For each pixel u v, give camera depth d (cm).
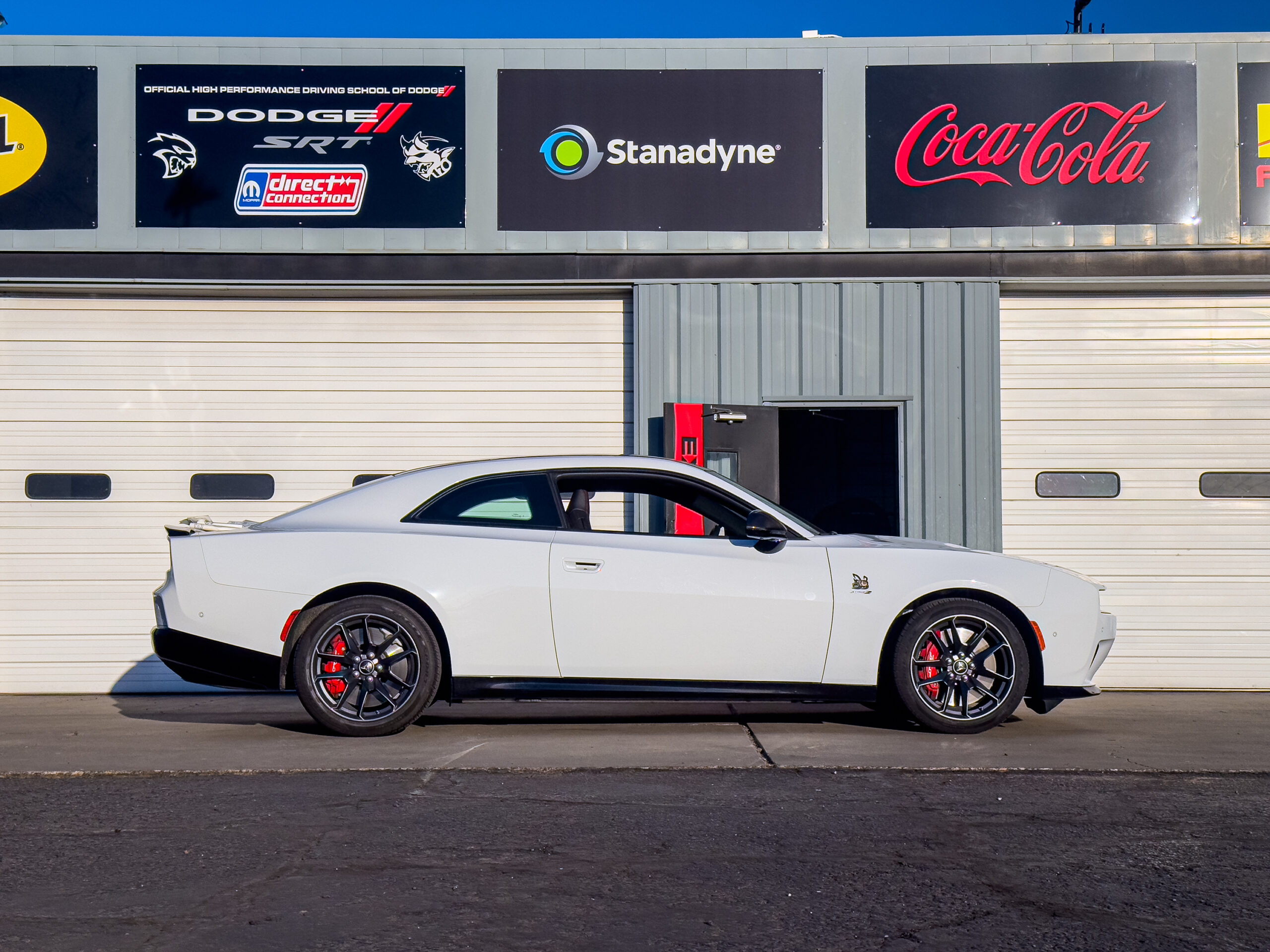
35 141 934
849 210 945
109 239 930
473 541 639
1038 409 946
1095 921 356
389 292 952
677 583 636
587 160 948
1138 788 521
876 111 946
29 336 943
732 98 948
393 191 942
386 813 473
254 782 530
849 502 1341
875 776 539
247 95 941
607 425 959
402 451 955
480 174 945
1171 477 940
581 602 632
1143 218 935
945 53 945
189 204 935
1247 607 931
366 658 634
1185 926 351
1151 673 930
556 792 509
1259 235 931
